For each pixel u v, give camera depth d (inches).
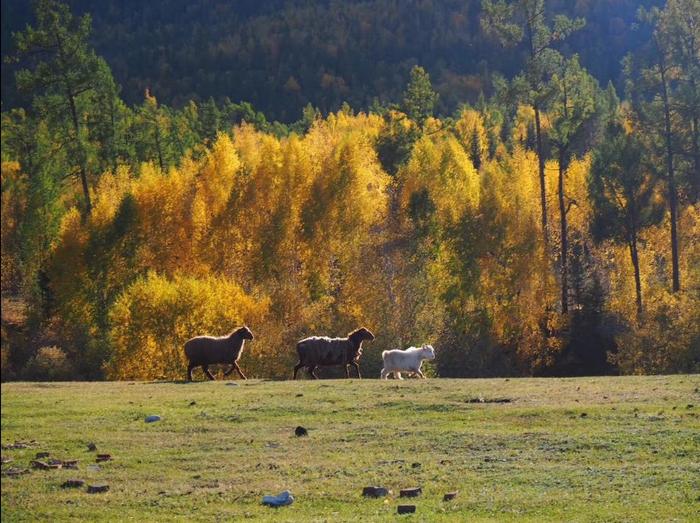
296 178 2962.6
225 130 4586.6
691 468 695.7
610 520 573.3
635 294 2773.1
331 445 852.6
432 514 605.0
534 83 2716.5
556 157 3085.6
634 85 2628.0
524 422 909.2
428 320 2466.8
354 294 2519.7
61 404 1130.0
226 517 628.4
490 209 2704.2
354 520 594.6
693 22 2554.1
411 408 1020.5
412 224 2819.9
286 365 2289.6
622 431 834.2
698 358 2123.5
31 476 768.9
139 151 3885.3
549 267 2674.7
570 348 2544.3
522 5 2741.1
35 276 3100.4
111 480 749.9
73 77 2847.0
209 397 1153.4
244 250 2851.9
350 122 4611.2
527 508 612.4
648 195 2527.1
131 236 2815.0
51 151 3166.8
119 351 2298.2
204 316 2249.0
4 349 2763.3
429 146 3110.2
